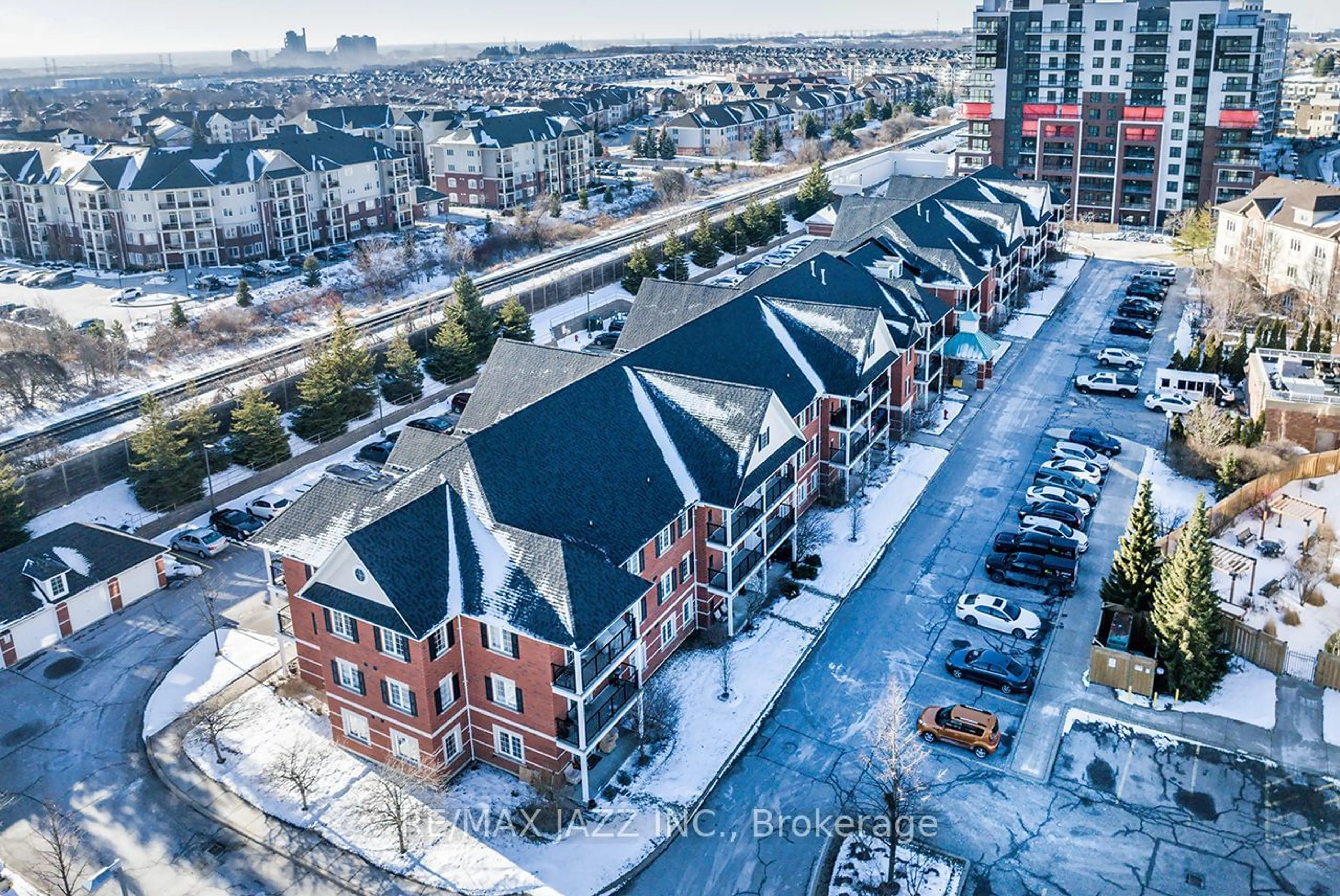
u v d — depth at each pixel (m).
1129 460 71.12
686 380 54.09
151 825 41.88
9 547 59.78
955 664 49.22
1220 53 131.25
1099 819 40.75
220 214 133.75
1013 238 97.81
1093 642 49.66
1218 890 37.44
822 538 61.16
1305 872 38.06
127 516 67.19
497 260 133.50
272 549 46.50
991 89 151.62
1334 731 44.88
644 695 46.69
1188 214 126.81
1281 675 48.44
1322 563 54.94
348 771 44.44
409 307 107.69
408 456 50.91
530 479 46.38
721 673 50.00
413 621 40.06
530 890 38.31
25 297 121.69
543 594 40.81
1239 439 67.44
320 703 48.75
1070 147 145.62
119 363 91.69
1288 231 100.81
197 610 57.41
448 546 43.22
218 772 44.62
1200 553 45.03
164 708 48.94
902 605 55.16
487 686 43.16
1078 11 139.75
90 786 44.09
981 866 38.78
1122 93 139.62
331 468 69.12
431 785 42.78
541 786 42.66
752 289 67.94
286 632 49.41
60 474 68.00
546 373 58.12
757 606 54.56
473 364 88.75
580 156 183.75
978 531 62.34
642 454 51.41
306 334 102.69
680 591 51.22
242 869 39.66
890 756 41.00
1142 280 110.69
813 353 64.44
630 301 110.44
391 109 199.38
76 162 137.00
